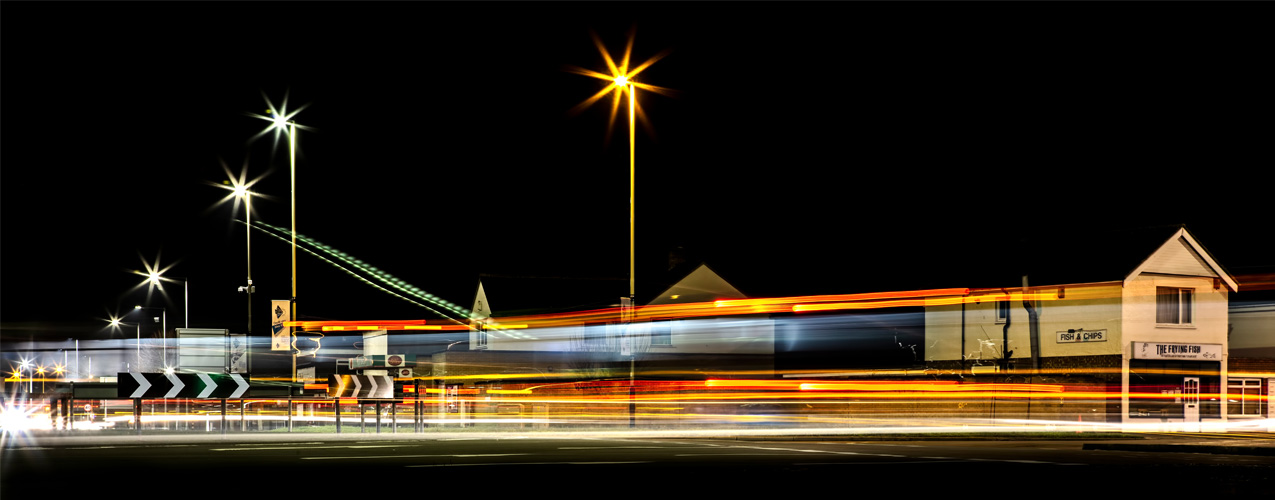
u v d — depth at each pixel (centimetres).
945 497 1466
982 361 4966
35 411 4075
